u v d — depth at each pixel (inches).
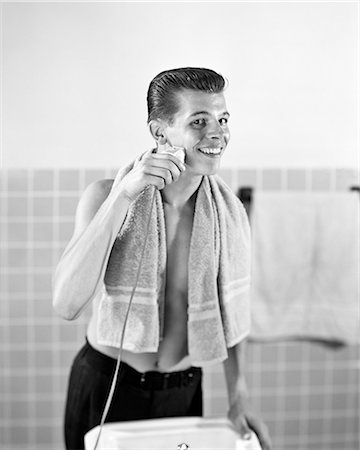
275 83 73.9
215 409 79.5
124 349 48.6
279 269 76.6
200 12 70.7
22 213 75.4
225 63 72.2
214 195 48.8
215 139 45.4
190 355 49.6
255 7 71.6
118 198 43.8
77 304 45.3
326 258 76.8
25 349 77.8
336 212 76.5
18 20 69.6
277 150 75.8
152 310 47.8
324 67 74.0
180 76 45.3
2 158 73.5
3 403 78.2
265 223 76.0
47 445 79.0
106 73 70.9
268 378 80.9
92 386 52.1
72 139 73.0
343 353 81.2
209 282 48.6
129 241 47.0
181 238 48.6
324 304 77.6
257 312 77.0
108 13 69.8
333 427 82.6
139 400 52.0
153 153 44.8
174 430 47.5
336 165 76.7
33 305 77.3
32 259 76.5
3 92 71.3
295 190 76.8
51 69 70.9
